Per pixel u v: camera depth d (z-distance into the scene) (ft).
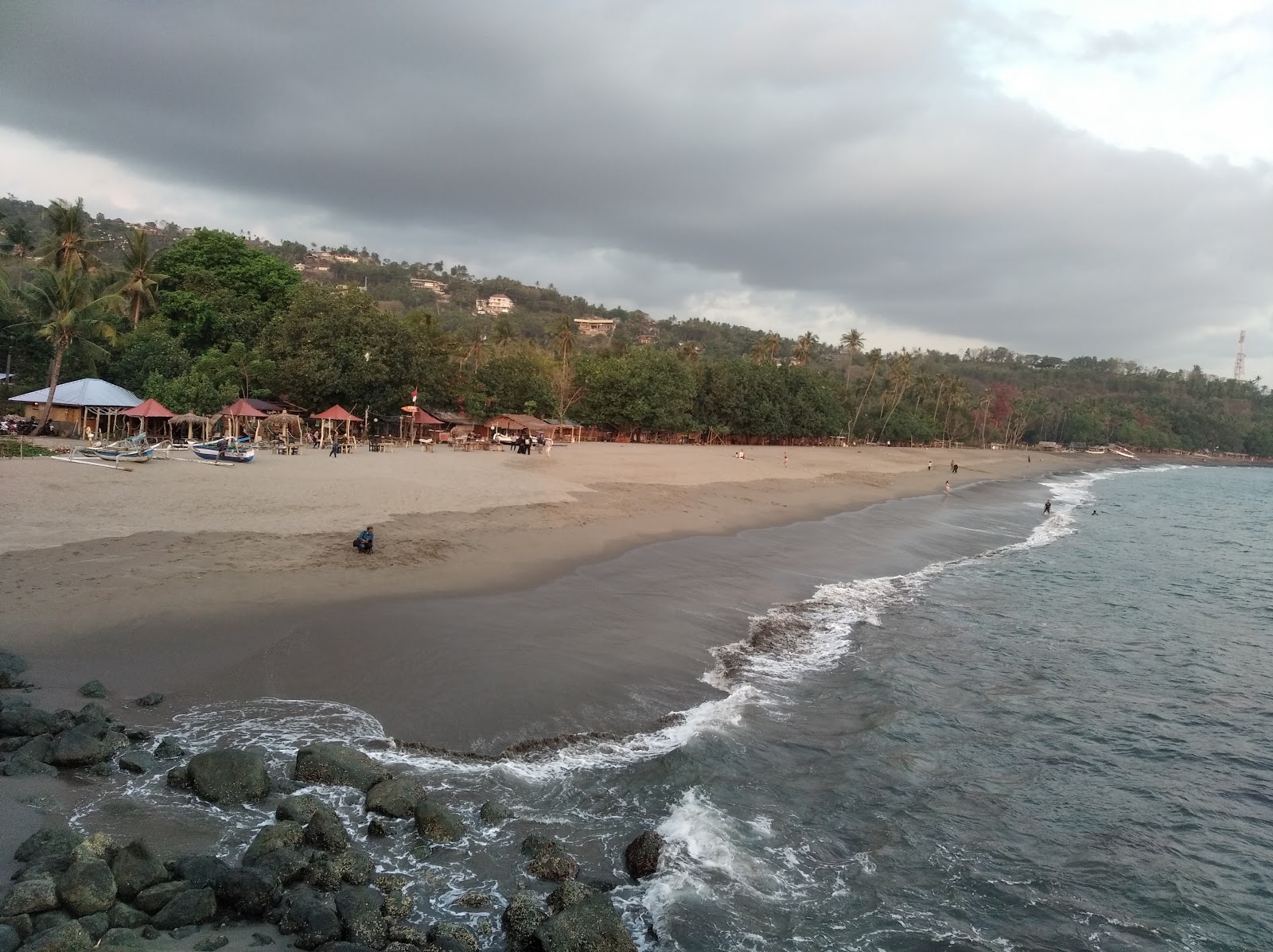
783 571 85.15
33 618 44.21
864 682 54.24
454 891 27.43
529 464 157.07
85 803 28.81
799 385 381.81
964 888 32.32
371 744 36.42
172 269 220.64
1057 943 29.50
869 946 27.81
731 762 39.65
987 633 71.36
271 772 32.76
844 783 39.73
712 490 145.18
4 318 156.87
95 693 37.22
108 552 57.77
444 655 46.91
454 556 70.28
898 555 106.32
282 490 92.22
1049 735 49.85
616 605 62.75
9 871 24.20
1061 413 641.40
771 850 32.81
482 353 317.63
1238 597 101.45
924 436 472.44
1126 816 40.52
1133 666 66.49
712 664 53.52
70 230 171.94
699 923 27.40
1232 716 56.39
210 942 22.85
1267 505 271.08
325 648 45.68
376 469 123.44
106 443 114.21
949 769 43.01
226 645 44.37
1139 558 128.26
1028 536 143.13
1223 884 34.99
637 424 300.61
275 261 237.04
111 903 23.24
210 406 153.58
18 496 73.61
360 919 24.36
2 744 31.45
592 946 24.68
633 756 39.09
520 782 35.27
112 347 173.17
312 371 176.96
